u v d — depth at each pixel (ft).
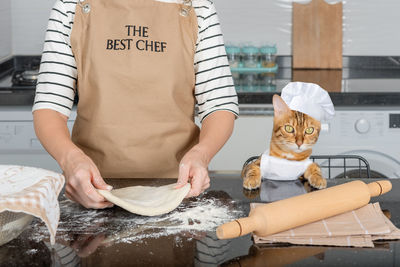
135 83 4.44
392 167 7.63
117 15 4.42
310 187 3.86
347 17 9.89
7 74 9.09
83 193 3.35
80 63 4.41
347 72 9.55
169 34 4.46
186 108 4.69
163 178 4.23
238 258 2.68
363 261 2.63
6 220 2.71
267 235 2.85
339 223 3.03
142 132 4.52
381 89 7.83
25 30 9.76
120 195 3.63
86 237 2.98
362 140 7.57
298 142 3.80
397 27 9.90
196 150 3.82
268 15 9.88
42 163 7.69
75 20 4.38
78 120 4.66
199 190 3.49
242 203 3.55
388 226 2.97
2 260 2.70
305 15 9.73
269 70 9.62
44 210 2.65
